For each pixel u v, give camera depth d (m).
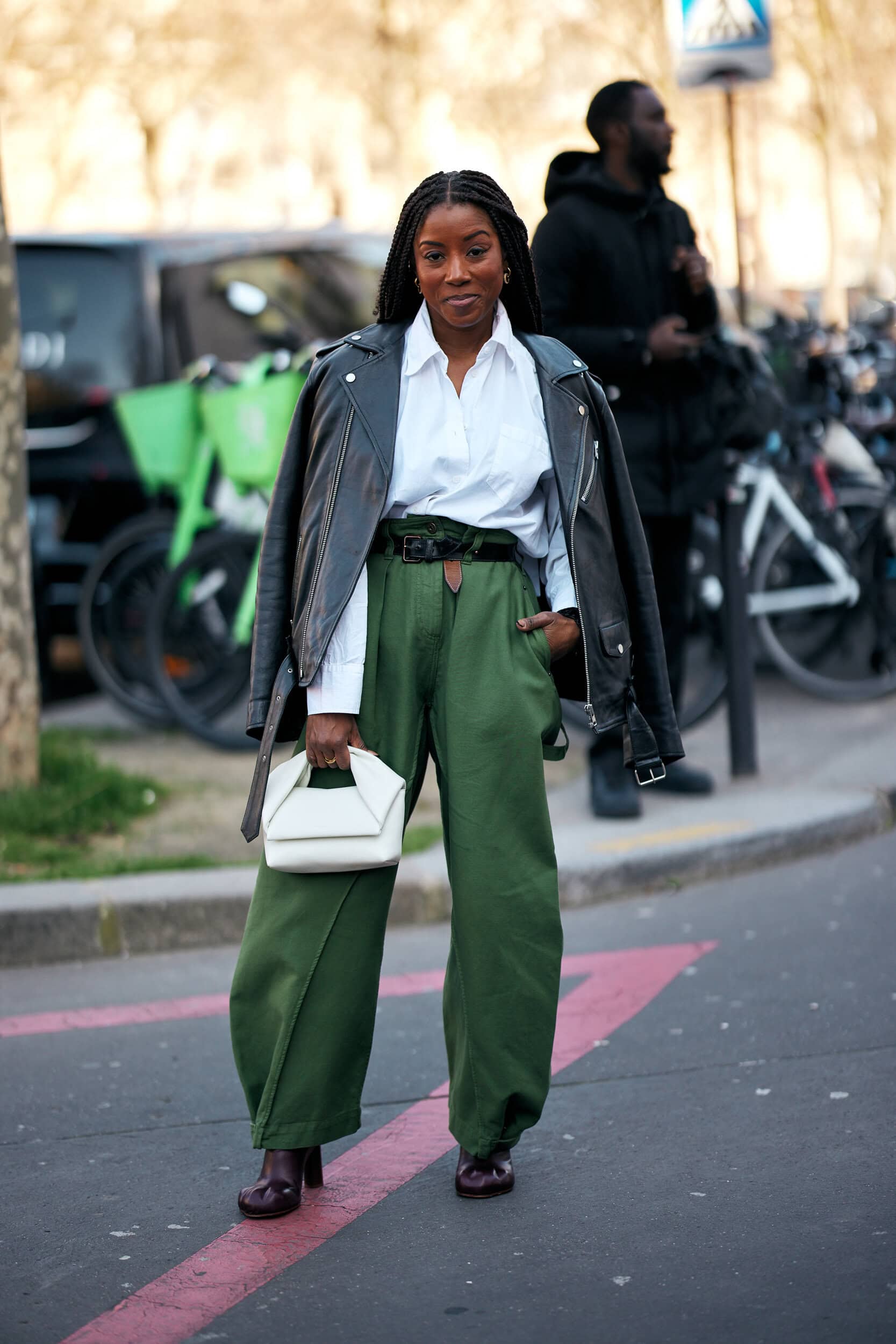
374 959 2.96
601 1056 3.79
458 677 2.89
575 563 2.93
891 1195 2.99
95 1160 3.33
